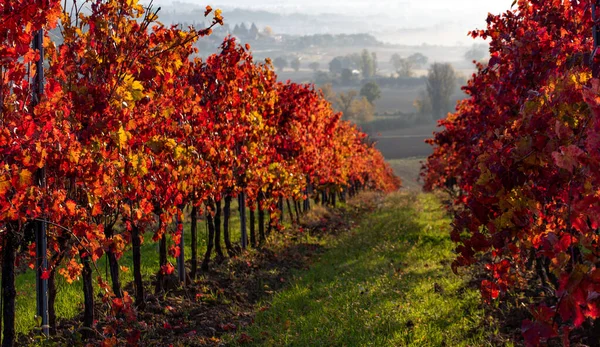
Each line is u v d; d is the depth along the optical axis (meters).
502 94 9.05
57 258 8.55
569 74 5.14
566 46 7.94
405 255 15.67
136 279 11.14
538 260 9.91
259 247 18.72
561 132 4.81
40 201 7.20
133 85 8.01
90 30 8.20
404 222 21.58
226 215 17.08
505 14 10.25
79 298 11.98
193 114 11.86
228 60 13.48
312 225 24.72
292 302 12.05
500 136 6.44
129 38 8.46
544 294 9.71
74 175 7.64
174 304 11.88
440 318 9.37
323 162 25.20
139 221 9.89
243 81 14.71
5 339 7.36
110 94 7.73
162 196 10.53
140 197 9.75
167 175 10.14
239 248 17.91
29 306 11.64
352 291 11.88
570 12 8.62
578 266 3.85
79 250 9.05
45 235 7.82
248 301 13.05
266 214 25.72
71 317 10.84
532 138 5.33
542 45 8.25
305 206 28.58
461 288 11.19
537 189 5.66
